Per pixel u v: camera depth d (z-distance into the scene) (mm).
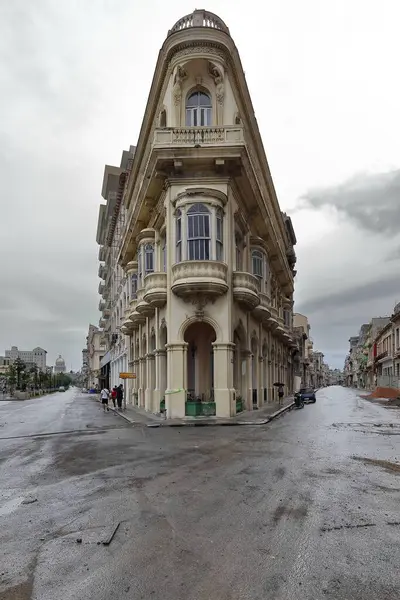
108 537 4914
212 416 18844
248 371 23344
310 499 6352
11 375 78938
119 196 41312
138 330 30297
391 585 3811
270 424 17281
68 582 3904
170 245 20172
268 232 29125
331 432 14469
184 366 19234
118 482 7520
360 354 117125
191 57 20609
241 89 22906
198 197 19484
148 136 26266
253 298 21047
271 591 3709
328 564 4211
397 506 6020
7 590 3777
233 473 8070
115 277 51188
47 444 12750
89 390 89938
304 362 76812
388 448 10984
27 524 5445
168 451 10734
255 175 22109
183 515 5664
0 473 8594
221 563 4242
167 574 4027
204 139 19500
